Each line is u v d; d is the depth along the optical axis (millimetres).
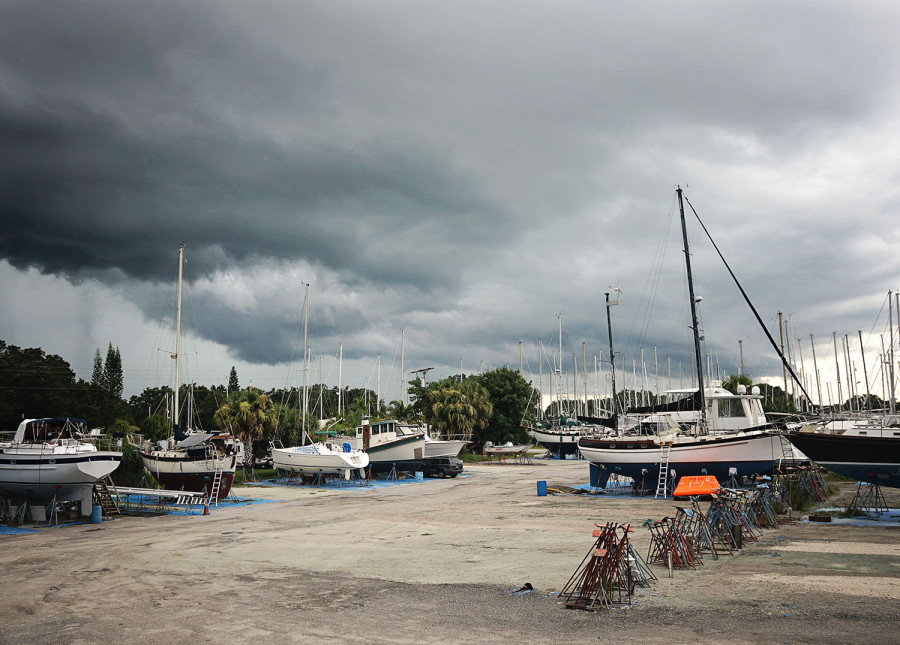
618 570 11125
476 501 29250
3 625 10516
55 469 23906
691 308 31953
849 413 36125
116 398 88312
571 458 70562
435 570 14188
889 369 39219
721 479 28906
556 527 20391
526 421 77375
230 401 48062
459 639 8984
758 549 15414
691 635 8836
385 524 22156
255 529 21578
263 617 10523
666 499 28000
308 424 53344
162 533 21156
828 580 11914
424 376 68688
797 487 24812
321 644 8953
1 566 15859
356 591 12297
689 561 13656
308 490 37812
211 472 31734
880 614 9602
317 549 17281
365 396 85562
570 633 9125
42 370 58500
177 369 39125
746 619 9547
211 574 14242
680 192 32562
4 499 24594
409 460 46125
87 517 24891
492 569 14109
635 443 30391
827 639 8461
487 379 77000
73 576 14422
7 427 55125
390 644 8852
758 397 32906
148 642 9312
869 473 21750
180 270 40469
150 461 33594
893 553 14453
